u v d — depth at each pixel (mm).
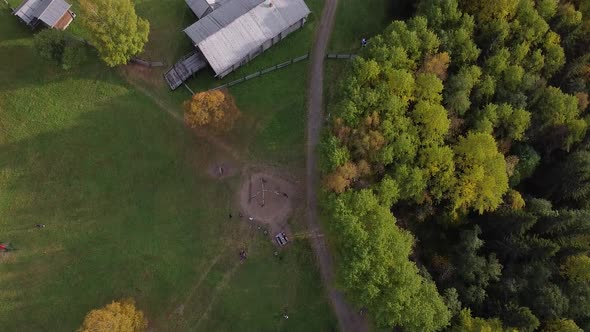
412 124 80125
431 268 83000
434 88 79500
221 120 80312
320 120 91062
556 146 87000
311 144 89938
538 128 85688
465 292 76688
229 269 84750
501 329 72250
